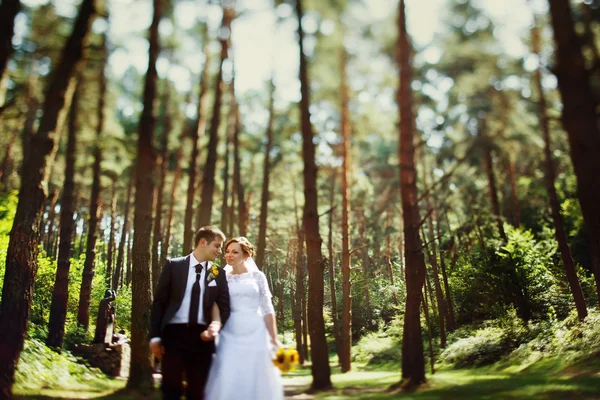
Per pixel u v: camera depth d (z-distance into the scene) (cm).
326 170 1236
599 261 435
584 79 436
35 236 582
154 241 1194
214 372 324
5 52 546
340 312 804
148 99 793
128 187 1457
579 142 425
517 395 469
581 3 622
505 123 877
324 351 669
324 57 1119
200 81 1315
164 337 318
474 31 928
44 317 1090
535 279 1144
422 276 689
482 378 643
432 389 542
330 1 1022
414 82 954
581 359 771
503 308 1015
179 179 1495
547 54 796
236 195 1529
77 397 564
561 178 1583
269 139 1502
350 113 1216
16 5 562
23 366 640
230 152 1563
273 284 764
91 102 1136
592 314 1048
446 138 895
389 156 1146
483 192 1191
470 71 905
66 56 629
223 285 335
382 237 920
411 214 750
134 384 646
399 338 764
